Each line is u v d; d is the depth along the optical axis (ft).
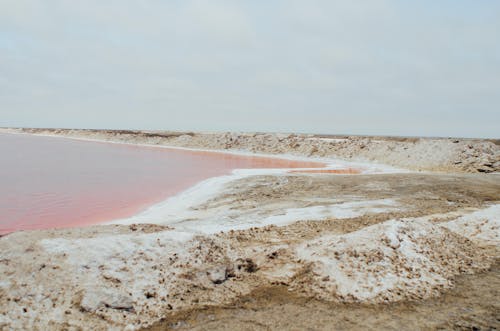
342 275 32.35
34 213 73.26
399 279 31.96
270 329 24.93
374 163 189.47
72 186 109.60
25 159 196.75
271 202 73.61
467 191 83.20
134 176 133.80
